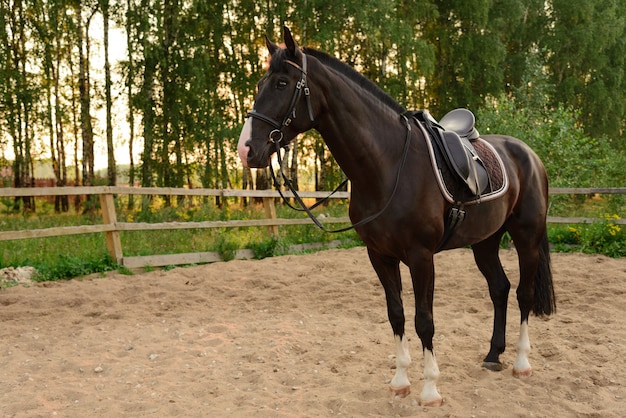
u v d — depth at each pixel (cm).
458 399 338
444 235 344
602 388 356
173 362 411
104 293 621
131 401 339
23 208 1641
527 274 399
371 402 329
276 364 405
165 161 1770
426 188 320
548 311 404
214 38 1877
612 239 880
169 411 323
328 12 1834
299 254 902
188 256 798
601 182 1408
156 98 1789
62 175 2255
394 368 398
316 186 2642
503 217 378
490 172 369
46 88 1820
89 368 400
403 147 324
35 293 611
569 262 780
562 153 1309
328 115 310
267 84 296
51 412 322
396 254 323
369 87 330
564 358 410
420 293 320
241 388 362
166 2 1723
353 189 332
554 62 2581
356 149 312
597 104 2591
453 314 546
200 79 1680
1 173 2191
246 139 287
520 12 2352
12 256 755
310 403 331
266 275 716
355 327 504
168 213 1088
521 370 377
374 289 653
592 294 600
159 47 1622
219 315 555
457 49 2264
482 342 457
